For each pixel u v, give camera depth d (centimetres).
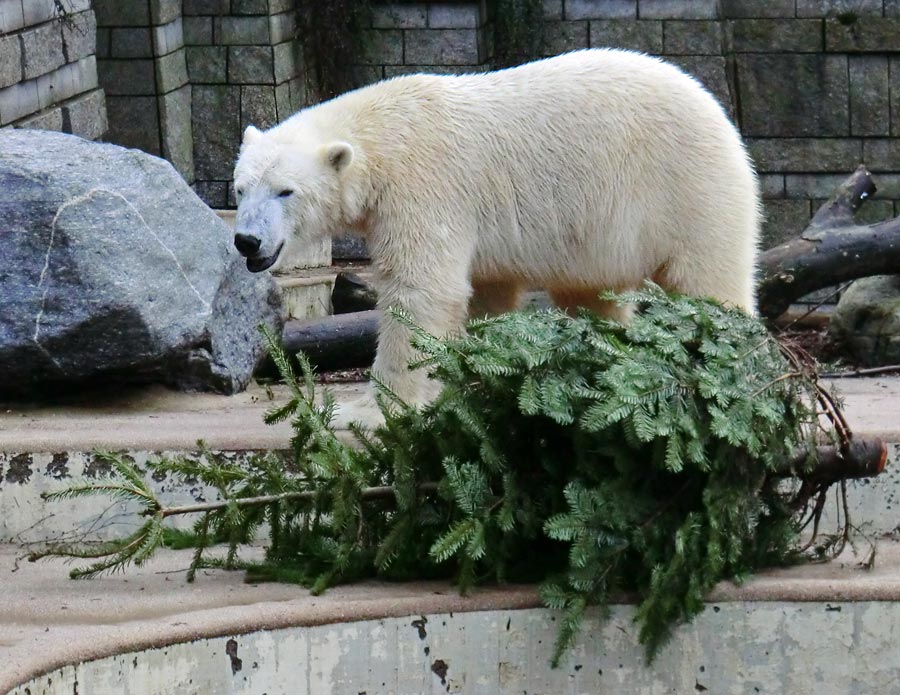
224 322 1057
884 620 714
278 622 677
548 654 711
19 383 968
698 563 711
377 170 909
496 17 1909
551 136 917
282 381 1151
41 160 970
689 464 715
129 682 639
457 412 713
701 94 935
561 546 741
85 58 1512
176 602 711
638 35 1856
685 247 921
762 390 718
